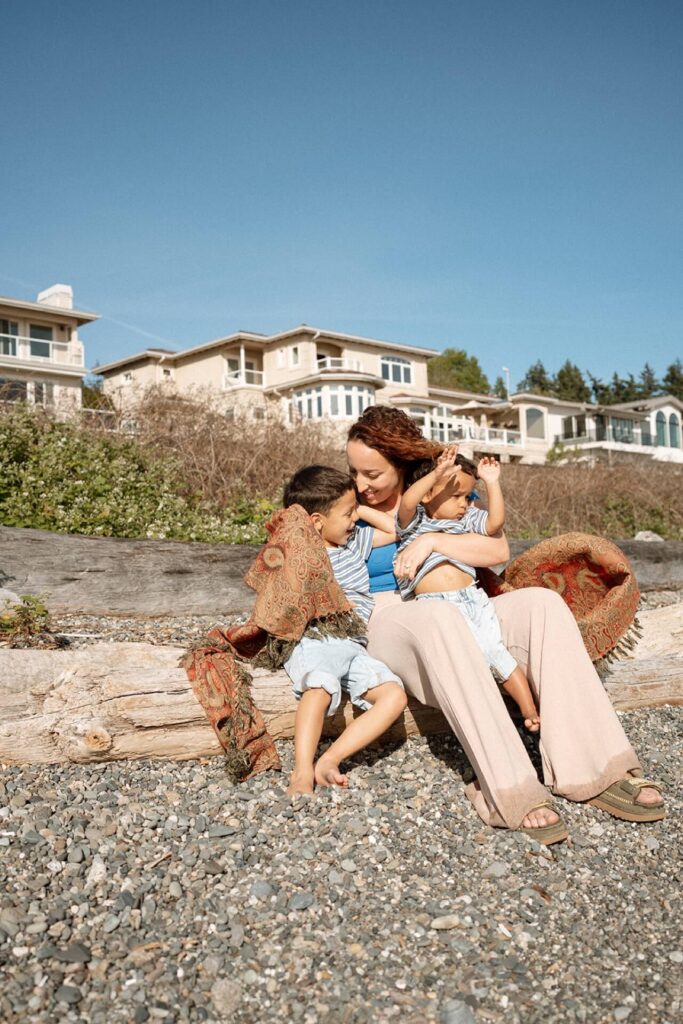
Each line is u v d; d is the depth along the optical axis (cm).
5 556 566
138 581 611
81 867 269
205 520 861
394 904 270
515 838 309
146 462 949
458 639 318
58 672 344
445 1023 221
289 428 1141
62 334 3278
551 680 330
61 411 993
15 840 278
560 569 404
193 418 1046
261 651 350
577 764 325
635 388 10869
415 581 359
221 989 227
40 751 323
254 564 353
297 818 307
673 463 1786
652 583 948
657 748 409
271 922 255
